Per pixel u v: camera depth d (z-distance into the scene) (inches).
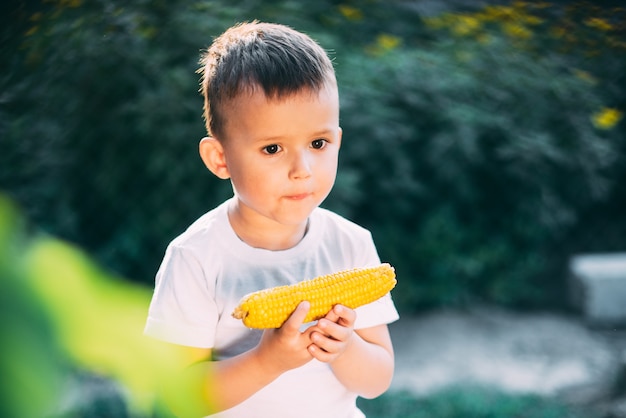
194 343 71.4
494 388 195.2
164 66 191.2
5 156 177.2
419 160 253.1
